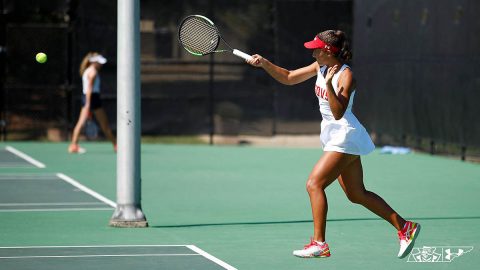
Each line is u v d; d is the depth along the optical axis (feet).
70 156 167.73
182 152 179.93
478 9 152.25
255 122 195.62
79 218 96.73
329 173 71.82
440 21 164.25
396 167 156.25
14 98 193.98
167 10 192.54
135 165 90.27
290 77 74.38
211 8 192.95
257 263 72.49
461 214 103.04
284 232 88.69
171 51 193.16
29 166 151.23
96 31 191.72
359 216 99.25
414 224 72.90
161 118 193.98
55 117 195.21
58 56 193.36
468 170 151.74
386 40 182.91
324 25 194.49
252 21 193.36
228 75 194.49
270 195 118.32
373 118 190.29
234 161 163.43
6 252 76.74
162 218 97.91
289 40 193.47
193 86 194.08
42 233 87.04
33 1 192.54
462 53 157.69
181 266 70.69
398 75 179.52
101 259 73.56
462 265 72.13
